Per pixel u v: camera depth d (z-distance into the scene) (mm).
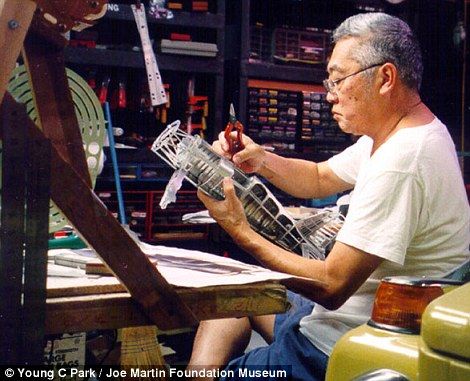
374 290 1763
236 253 3977
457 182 1760
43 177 1044
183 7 4020
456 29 4656
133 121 4156
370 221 1665
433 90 4758
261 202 1715
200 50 3930
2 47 1019
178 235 3854
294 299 2111
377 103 1787
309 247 1818
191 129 4051
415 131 1726
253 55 4156
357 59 1779
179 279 1251
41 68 1168
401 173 1669
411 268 1744
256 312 1266
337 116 1866
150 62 3703
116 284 1181
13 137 1023
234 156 2197
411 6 4645
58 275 1262
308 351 1750
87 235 1092
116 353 1822
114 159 2992
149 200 3770
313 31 4285
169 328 1179
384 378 1096
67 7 1143
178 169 1598
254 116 4137
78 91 1577
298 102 4254
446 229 1738
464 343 907
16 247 1034
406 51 1775
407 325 1184
